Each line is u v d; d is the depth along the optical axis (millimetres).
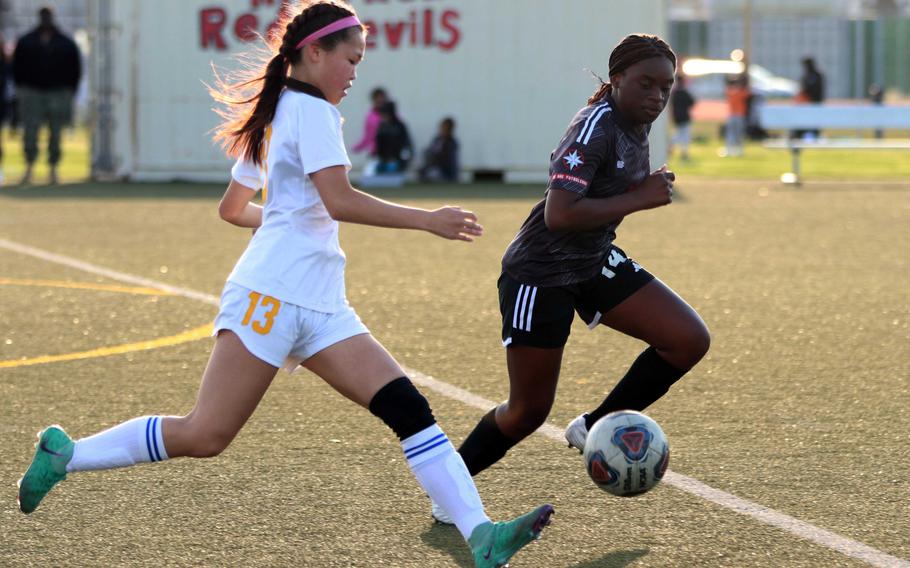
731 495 19906
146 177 87125
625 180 18328
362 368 16500
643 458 17609
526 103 84500
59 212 64688
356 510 19297
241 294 16234
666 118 82500
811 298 39000
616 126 17969
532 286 18484
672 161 111125
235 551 17547
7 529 18484
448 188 79000
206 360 30219
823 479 20719
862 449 22500
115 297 39344
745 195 74875
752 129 145750
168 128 86688
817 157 117125
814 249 50531
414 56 85000
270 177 16344
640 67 17750
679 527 18453
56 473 16797
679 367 19281
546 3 83500
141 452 16594
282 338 16172
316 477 20969
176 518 18953
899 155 120312
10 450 22562
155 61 86250
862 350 31266
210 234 55406
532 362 18641
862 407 25547
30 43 82312
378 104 82250
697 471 21172
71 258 47969
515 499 19828
